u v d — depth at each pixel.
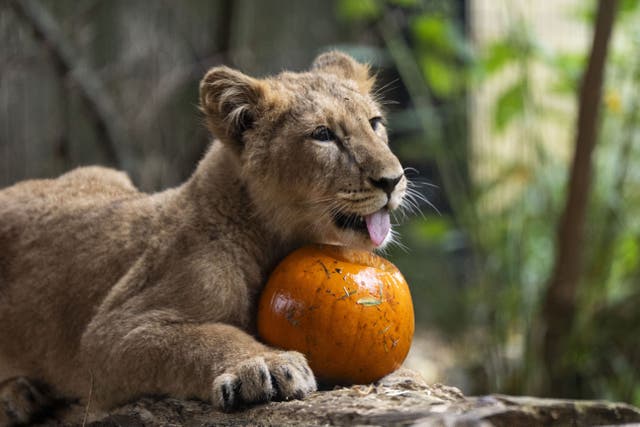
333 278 6.37
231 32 16.11
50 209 7.87
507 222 14.49
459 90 15.72
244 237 7.07
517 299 14.02
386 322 6.37
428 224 15.61
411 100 17.94
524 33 14.41
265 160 7.08
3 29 14.08
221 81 7.23
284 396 6.04
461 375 14.49
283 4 17.91
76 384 7.39
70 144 14.98
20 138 14.45
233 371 6.13
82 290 7.36
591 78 12.63
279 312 6.42
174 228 7.12
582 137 12.70
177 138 15.94
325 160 6.93
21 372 7.70
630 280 13.96
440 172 17.23
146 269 7.00
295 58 17.98
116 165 14.77
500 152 16.75
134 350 6.63
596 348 13.55
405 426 5.30
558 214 14.19
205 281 6.75
